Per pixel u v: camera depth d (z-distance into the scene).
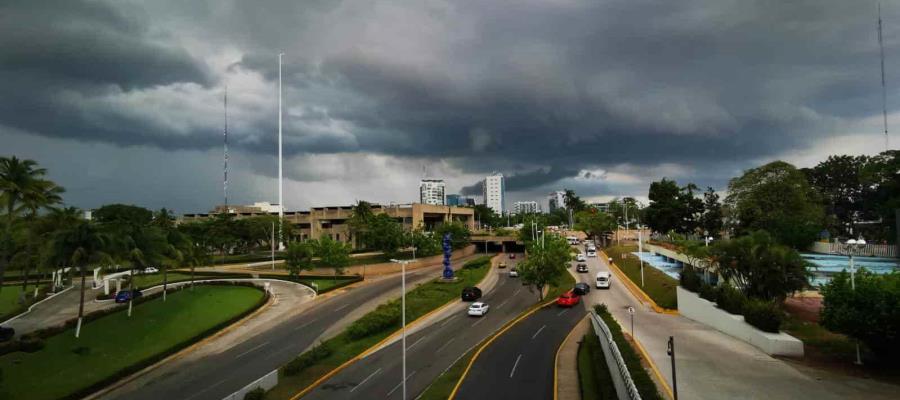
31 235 69.12
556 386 34.56
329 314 65.38
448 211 169.62
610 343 34.69
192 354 50.81
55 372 43.00
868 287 30.95
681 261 78.88
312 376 41.44
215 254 138.25
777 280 44.50
